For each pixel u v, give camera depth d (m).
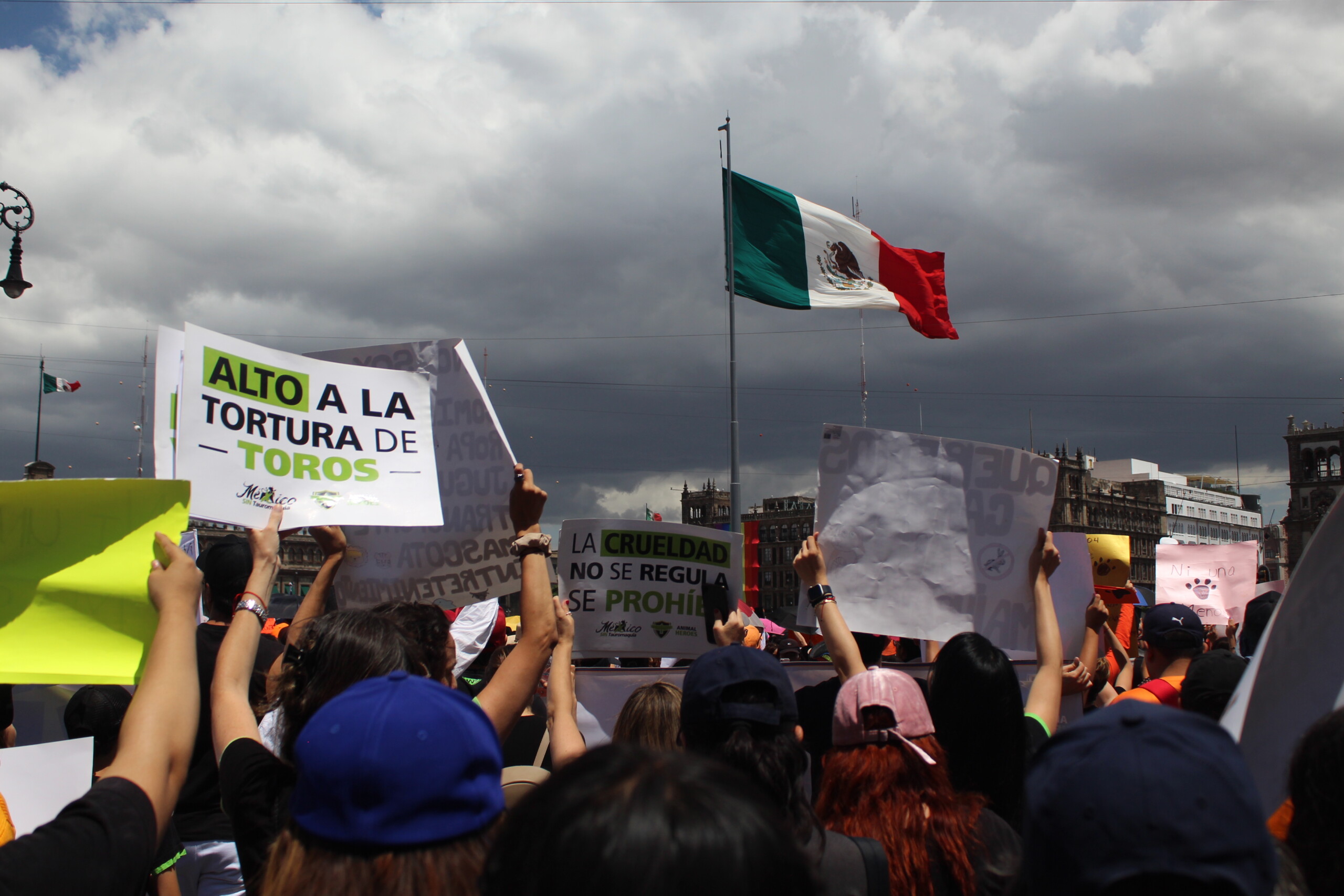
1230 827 1.54
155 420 3.96
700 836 1.20
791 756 2.69
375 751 1.67
